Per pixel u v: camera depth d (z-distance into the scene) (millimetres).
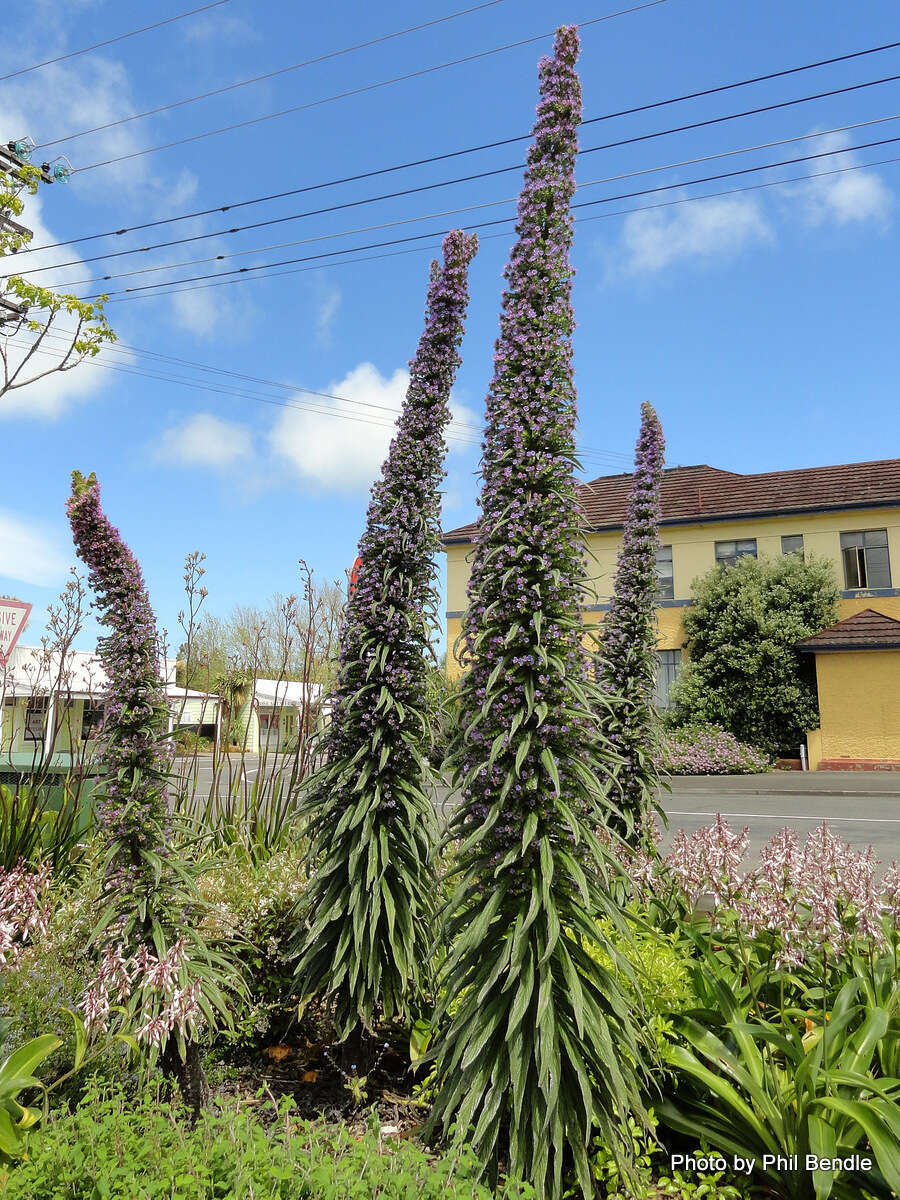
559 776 2631
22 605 6688
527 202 2932
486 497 2850
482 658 2783
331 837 3449
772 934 3469
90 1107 2361
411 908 3307
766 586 20000
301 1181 1906
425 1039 3393
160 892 3141
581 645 2832
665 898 4031
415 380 3688
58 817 5180
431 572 3629
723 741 18422
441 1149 2559
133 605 3193
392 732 3438
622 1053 2582
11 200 8000
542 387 2834
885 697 18078
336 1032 3521
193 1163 1939
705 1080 2691
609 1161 2600
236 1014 3586
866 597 19766
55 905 3697
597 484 25375
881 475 21484
